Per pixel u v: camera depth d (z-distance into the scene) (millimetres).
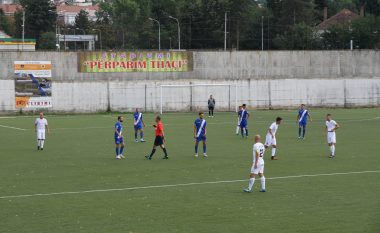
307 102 101312
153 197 32469
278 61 101375
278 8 177625
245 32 175750
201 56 99188
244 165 42875
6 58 91312
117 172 40406
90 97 94125
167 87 96812
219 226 26609
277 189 34281
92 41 181875
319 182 36219
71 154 49312
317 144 54500
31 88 92312
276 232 25594
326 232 25547
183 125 72938
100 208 30047
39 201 31766
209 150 50969
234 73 100312
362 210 29156
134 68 97375
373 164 42719
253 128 68562
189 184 36000
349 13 186000
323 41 157125
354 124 72688
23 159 46719
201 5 174750
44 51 92875
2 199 32250
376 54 103938
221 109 98562
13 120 82375
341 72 103312
